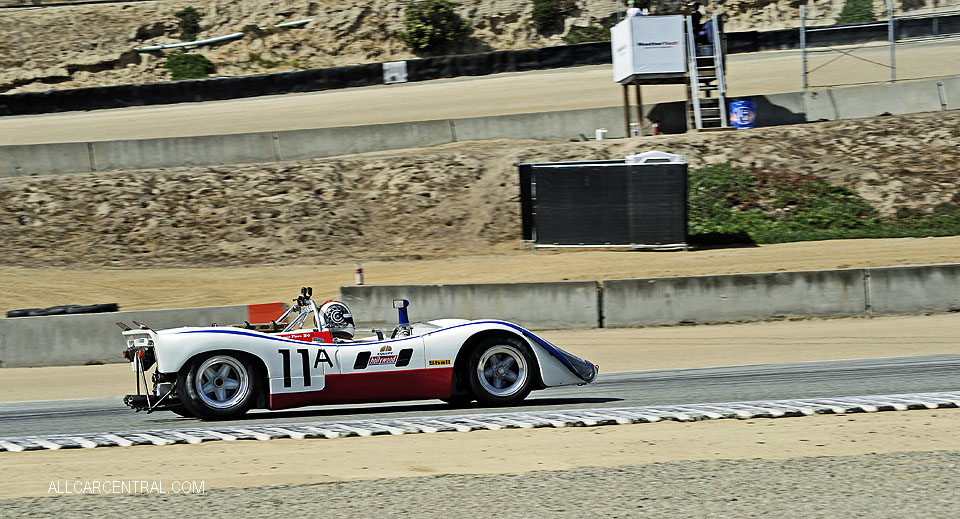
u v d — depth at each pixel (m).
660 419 15.71
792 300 35.19
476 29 100.50
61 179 54.91
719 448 13.59
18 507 10.85
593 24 99.06
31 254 46.44
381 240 49.16
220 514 10.37
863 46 84.62
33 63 96.81
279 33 100.44
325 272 43.75
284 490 11.37
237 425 15.86
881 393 18.23
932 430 14.53
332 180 54.97
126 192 53.19
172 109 84.00
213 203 52.38
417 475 12.15
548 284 35.09
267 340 16.22
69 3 105.69
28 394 24.64
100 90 85.69
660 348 29.75
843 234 46.22
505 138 61.88
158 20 102.06
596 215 44.88
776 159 53.06
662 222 44.16
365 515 10.24
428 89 84.75
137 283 42.47
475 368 17.11
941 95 59.03
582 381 17.61
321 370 16.22
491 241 48.16
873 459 12.58
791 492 10.98
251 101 85.81
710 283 35.09
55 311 35.12
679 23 57.38
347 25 100.81
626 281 35.09
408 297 35.22
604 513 10.22
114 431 16.05
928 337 29.64
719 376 22.12
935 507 10.29
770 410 16.20
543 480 11.67
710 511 10.27
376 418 16.52
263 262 46.12
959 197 48.69
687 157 53.38
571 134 61.41
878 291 35.25
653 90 75.38
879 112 59.31
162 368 15.79
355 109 78.25
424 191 53.44
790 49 87.38
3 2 105.88
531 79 84.75
